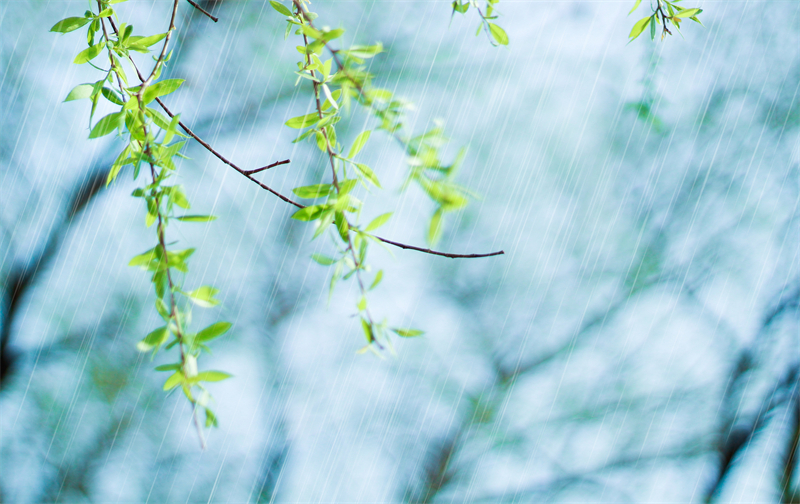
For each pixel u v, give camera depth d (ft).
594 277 18.21
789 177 17.49
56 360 15.23
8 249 15.33
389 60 17.02
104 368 14.96
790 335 18.31
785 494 17.57
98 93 7.47
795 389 18.13
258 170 7.53
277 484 18.07
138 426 15.34
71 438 14.88
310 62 7.57
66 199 15.92
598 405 18.08
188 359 7.41
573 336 18.70
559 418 18.31
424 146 7.47
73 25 7.53
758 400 18.37
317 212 7.49
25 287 15.38
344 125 15.49
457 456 18.95
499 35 7.95
